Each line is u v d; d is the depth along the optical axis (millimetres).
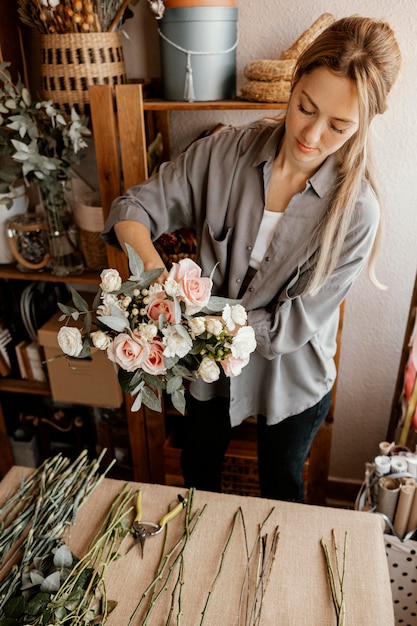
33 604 991
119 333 1035
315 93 1171
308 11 1718
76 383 2064
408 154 1830
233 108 1544
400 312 2072
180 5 1508
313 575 1101
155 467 2221
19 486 1296
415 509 1618
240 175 1430
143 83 1780
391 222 1933
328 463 2100
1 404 2275
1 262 2016
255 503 1257
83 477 1288
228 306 1032
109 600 1040
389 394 2236
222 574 1095
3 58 1719
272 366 1558
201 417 1754
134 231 1401
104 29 1607
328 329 1588
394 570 1636
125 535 1162
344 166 1314
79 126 1612
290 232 1395
